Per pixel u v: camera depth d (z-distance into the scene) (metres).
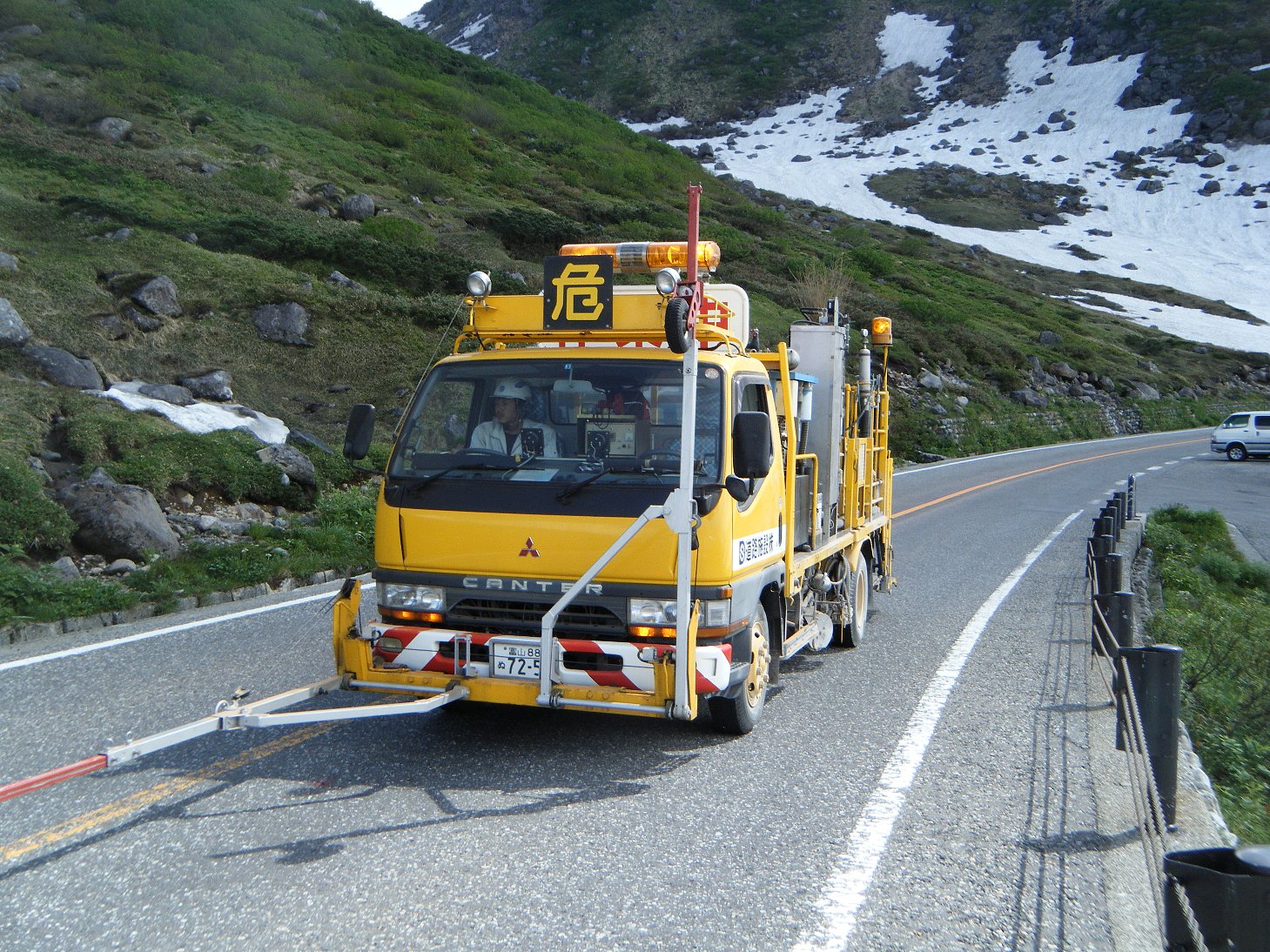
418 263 32.03
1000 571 14.81
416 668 6.14
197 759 6.21
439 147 61.88
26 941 3.95
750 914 4.29
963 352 54.00
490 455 6.23
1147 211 129.38
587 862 4.77
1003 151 152.50
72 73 50.78
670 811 5.47
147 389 17.59
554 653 5.86
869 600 10.70
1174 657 5.43
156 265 25.44
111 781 5.80
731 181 117.19
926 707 7.66
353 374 23.59
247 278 26.23
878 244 93.44
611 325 6.39
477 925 4.14
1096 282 101.75
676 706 5.67
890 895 4.52
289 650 8.90
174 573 11.46
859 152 155.38
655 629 5.88
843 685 8.35
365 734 6.77
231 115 52.91
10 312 17.09
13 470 12.19
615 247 6.68
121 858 4.74
